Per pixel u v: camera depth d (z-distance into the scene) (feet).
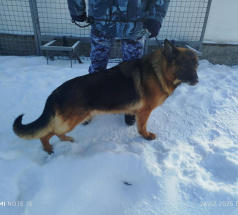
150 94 8.04
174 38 17.42
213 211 5.97
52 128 7.52
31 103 10.89
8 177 6.54
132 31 8.38
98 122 10.14
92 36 9.22
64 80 12.95
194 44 16.85
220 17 16.49
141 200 6.41
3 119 9.73
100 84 7.54
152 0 8.13
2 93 11.38
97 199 6.50
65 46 15.67
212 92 12.03
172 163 7.63
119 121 10.34
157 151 8.33
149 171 7.10
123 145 8.58
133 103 8.04
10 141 8.35
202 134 9.30
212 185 6.64
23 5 15.72
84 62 16.53
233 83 13.33
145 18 8.43
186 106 11.16
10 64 14.76
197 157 7.95
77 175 6.97
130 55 9.53
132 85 7.82
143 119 8.65
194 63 7.47
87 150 8.25
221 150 8.03
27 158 7.32
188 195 6.39
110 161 7.38
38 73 13.28
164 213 6.06
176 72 7.57
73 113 7.47
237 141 8.79
